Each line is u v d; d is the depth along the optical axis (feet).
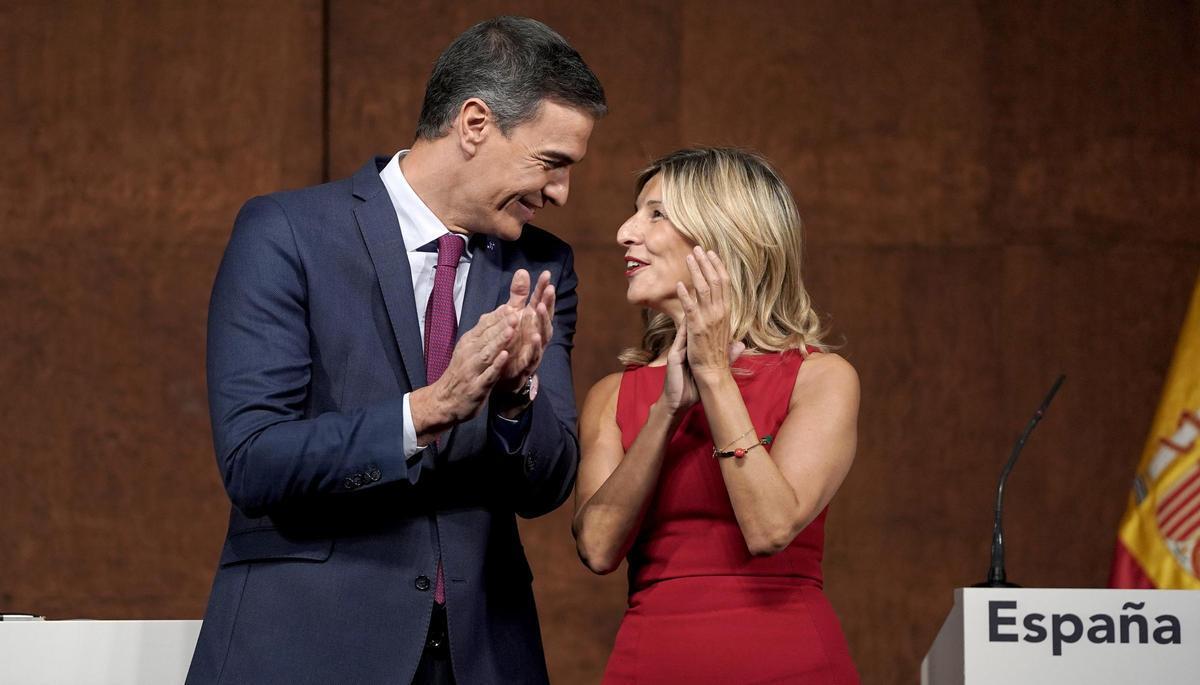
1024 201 48.70
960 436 47.80
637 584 25.00
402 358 21.70
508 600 22.39
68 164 48.39
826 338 48.11
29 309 47.88
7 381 47.60
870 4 49.14
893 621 47.16
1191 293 48.19
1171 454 38.60
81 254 48.14
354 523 21.25
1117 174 48.70
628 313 48.26
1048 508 47.42
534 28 22.95
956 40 49.01
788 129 48.83
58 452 47.32
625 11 49.19
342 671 20.59
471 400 19.95
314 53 48.88
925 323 48.24
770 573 24.07
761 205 26.04
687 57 48.96
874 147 48.83
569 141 22.61
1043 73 48.93
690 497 24.61
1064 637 21.21
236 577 21.21
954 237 48.57
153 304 48.06
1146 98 48.83
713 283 23.94
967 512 47.50
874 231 48.57
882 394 47.98
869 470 47.73
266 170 48.55
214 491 47.44
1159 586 37.42
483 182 22.41
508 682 21.75
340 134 48.88
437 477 21.66
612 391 27.02
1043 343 48.11
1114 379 47.88
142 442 47.50
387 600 20.95
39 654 22.70
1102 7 49.06
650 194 26.45
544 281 20.93
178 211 48.39
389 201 22.63
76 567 46.93
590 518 24.53
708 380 23.80
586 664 47.42
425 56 49.21
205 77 48.80
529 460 21.75
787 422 24.85
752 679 23.30
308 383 21.47
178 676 22.99
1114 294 48.24
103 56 48.75
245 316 21.31
